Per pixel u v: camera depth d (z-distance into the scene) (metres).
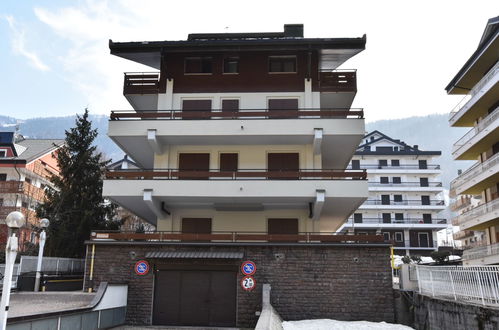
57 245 31.17
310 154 24.12
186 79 25.14
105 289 17.98
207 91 24.91
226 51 25.00
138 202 23.97
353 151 25.50
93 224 32.22
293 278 20.00
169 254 20.23
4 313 10.54
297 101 24.59
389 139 75.25
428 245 68.38
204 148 24.56
